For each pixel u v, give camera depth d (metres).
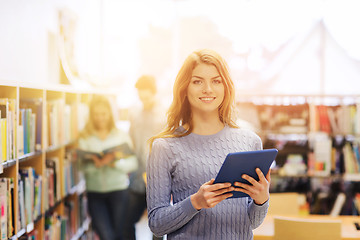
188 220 1.58
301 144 5.13
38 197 3.09
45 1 4.62
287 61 6.99
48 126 3.39
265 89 7.05
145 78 4.26
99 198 4.09
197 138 1.73
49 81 4.82
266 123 5.12
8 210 2.52
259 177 1.54
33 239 3.02
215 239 1.65
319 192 5.13
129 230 4.19
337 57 6.89
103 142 4.07
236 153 1.43
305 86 6.99
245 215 1.70
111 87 6.87
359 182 5.10
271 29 6.96
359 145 5.07
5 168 2.61
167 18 7.07
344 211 4.97
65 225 3.78
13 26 3.80
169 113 1.78
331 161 5.08
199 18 7.09
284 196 3.85
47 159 3.57
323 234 2.97
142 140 4.22
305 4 6.87
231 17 7.03
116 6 6.89
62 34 4.90
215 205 1.61
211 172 1.67
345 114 5.09
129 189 4.21
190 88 1.69
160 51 7.06
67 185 3.92
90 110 4.06
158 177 1.67
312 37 6.91
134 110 4.38
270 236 3.27
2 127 2.41
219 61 1.69
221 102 1.74
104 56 6.82
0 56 3.51
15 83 2.58
